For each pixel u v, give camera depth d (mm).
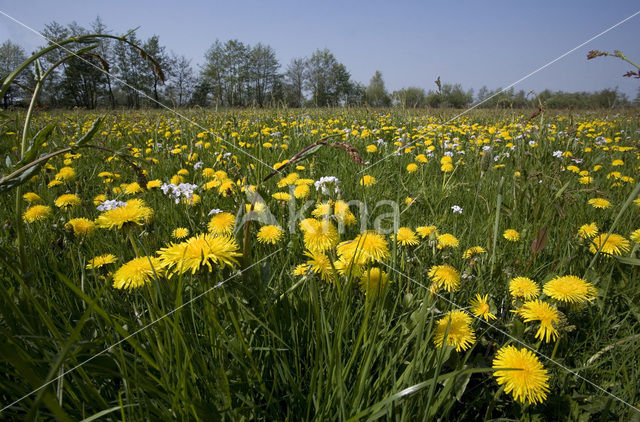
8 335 893
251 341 1168
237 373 1089
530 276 1812
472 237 2275
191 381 1020
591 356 1357
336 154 4574
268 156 4367
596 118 9484
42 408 955
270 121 8469
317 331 1040
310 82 26281
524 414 1129
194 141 5508
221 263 1053
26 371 657
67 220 2256
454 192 3207
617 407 1146
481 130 6727
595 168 3957
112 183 3277
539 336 1333
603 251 1694
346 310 1141
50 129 1069
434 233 1843
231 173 3176
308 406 968
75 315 1324
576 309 1340
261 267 1319
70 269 1726
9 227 1974
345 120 9422
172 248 1125
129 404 873
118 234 1866
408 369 1057
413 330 1203
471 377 1273
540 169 3510
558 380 1258
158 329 1119
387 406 945
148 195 2812
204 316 1208
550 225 2359
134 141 5523
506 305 1498
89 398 946
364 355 1072
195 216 2320
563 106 12648
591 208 2662
